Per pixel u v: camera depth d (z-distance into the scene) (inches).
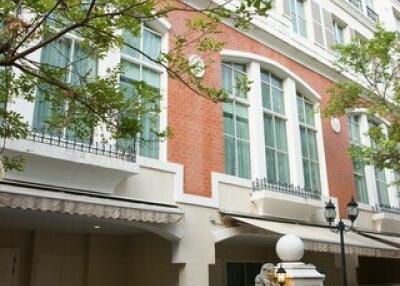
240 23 265.4
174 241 435.8
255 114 558.3
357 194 701.3
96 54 336.8
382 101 590.9
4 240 436.5
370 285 701.3
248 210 509.0
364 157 585.0
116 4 270.2
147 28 484.7
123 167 388.2
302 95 660.7
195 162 472.4
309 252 605.9
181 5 506.6
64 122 291.1
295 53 653.9
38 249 450.0
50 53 398.3
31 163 343.0
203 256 446.9
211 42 319.9
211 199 472.4
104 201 365.7
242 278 586.9
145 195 420.2
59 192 347.9
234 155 528.7
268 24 618.8
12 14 274.7
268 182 540.4
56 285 454.0
